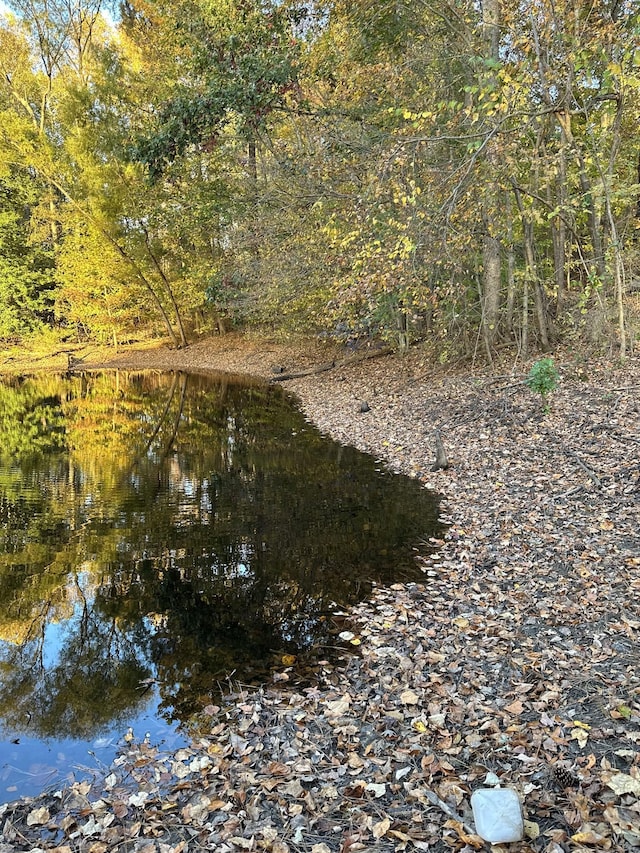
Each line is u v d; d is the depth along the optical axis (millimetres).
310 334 21203
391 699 4062
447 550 6621
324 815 3068
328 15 12867
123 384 22344
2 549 7148
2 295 28438
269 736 3807
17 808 3326
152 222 25125
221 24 12719
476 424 10781
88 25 29734
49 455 11961
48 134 28531
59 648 5098
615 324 11625
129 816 3213
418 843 2805
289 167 15133
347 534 7324
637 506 6527
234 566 6586
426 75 12227
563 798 2934
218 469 10648
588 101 9812
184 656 4906
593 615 4758
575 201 10016
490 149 9195
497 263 13125
